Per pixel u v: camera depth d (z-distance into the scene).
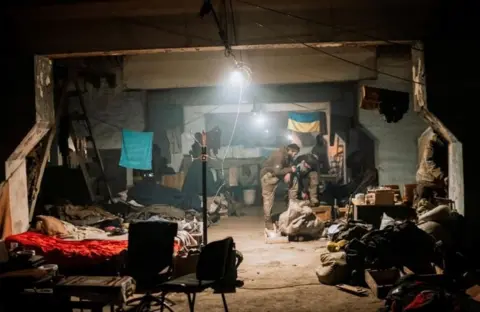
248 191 16.52
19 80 7.40
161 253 5.61
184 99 13.07
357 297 6.21
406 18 7.16
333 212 11.65
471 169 7.20
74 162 11.21
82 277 5.33
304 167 12.14
